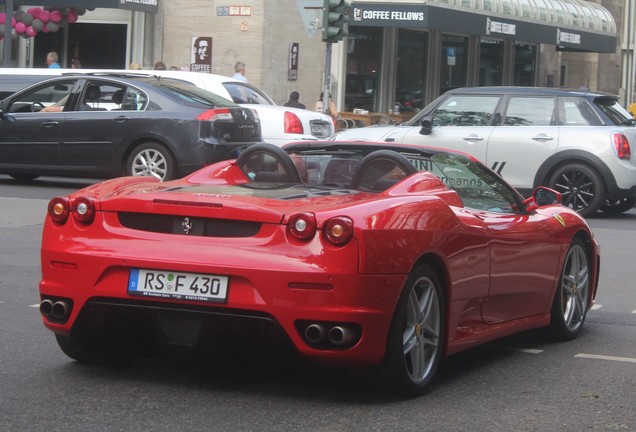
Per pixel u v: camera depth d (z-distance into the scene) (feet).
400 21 89.10
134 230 19.17
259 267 17.98
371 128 58.75
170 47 94.17
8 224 44.24
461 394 20.07
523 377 21.70
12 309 27.27
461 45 113.91
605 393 20.52
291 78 94.12
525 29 102.01
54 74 60.13
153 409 18.45
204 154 53.67
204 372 21.15
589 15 114.83
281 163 22.81
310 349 18.10
